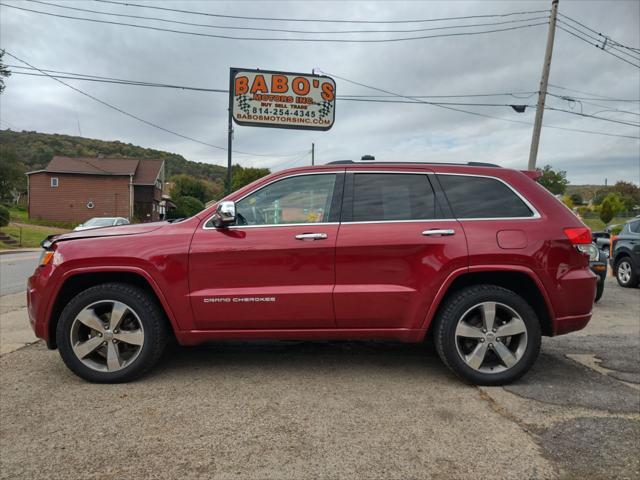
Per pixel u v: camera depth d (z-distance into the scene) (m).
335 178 4.00
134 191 45.09
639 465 2.57
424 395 3.54
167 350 4.70
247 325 3.81
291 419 3.11
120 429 2.97
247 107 15.48
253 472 2.49
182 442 2.80
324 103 15.67
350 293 3.74
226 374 3.99
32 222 39.25
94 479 2.42
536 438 2.86
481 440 2.83
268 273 3.77
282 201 3.95
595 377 3.95
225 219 3.67
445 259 3.71
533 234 3.78
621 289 9.80
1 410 3.25
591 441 2.82
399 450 2.72
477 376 3.71
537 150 18.30
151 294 3.90
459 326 3.72
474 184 4.00
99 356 3.89
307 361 4.36
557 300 3.76
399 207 3.91
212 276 3.76
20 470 2.50
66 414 3.18
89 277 3.94
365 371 4.08
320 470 2.51
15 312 6.90
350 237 3.78
